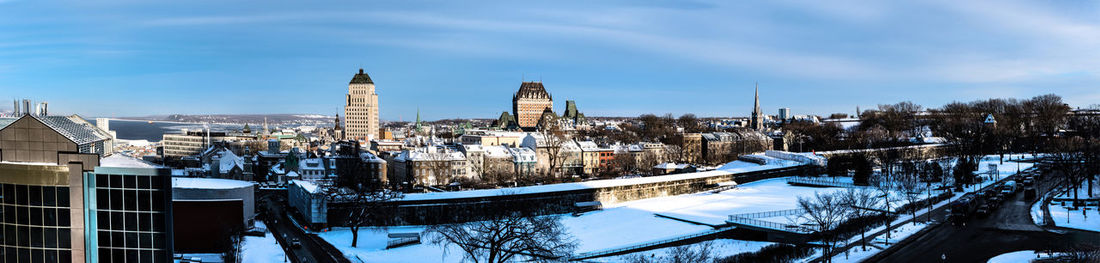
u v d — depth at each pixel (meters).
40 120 72.94
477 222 164.25
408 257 128.25
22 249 74.06
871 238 135.62
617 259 125.94
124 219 72.50
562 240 135.12
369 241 145.75
